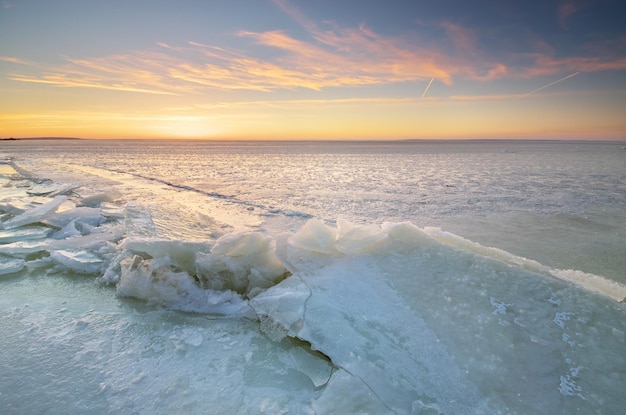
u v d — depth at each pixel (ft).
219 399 6.38
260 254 11.00
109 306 9.93
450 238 11.16
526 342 6.77
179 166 71.56
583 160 91.40
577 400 5.70
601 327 7.06
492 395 5.92
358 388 6.28
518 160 93.40
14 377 6.81
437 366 6.55
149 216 16.74
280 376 7.03
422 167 70.54
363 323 7.70
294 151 175.63
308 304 8.39
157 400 6.32
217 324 8.98
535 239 17.88
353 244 10.18
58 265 12.71
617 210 25.77
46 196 29.40
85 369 7.12
